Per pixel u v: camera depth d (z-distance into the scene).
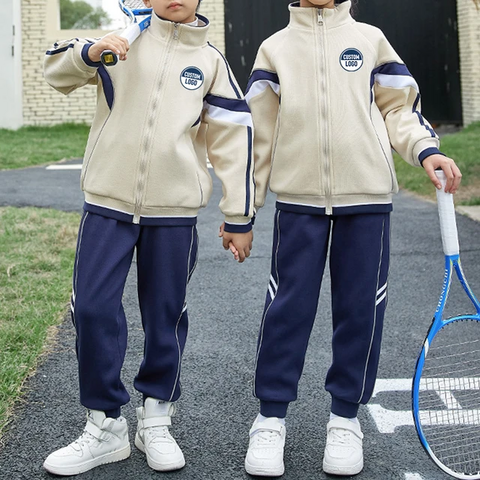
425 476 2.60
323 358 3.75
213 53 2.69
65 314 4.29
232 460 2.71
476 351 3.85
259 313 4.45
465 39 13.65
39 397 3.23
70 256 5.47
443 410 3.09
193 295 4.80
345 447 2.62
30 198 7.66
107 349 2.56
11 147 11.35
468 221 6.91
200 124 2.74
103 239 2.56
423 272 5.33
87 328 2.53
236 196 2.65
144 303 2.68
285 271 2.68
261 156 2.75
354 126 2.61
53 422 3.00
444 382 3.08
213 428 2.97
